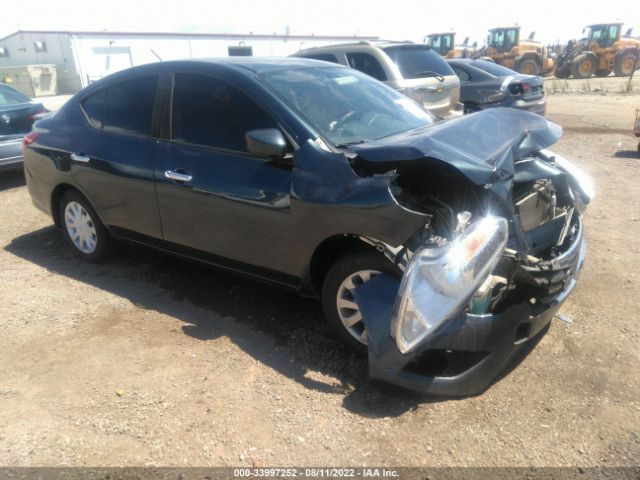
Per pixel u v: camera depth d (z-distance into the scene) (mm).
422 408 2812
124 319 3795
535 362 3148
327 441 2611
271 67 3797
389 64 7855
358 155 2949
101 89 4395
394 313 2555
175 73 3887
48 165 4648
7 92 7965
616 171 7355
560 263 2873
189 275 4465
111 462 2525
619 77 25844
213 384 3053
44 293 4227
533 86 10383
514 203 3121
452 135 3018
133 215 4148
